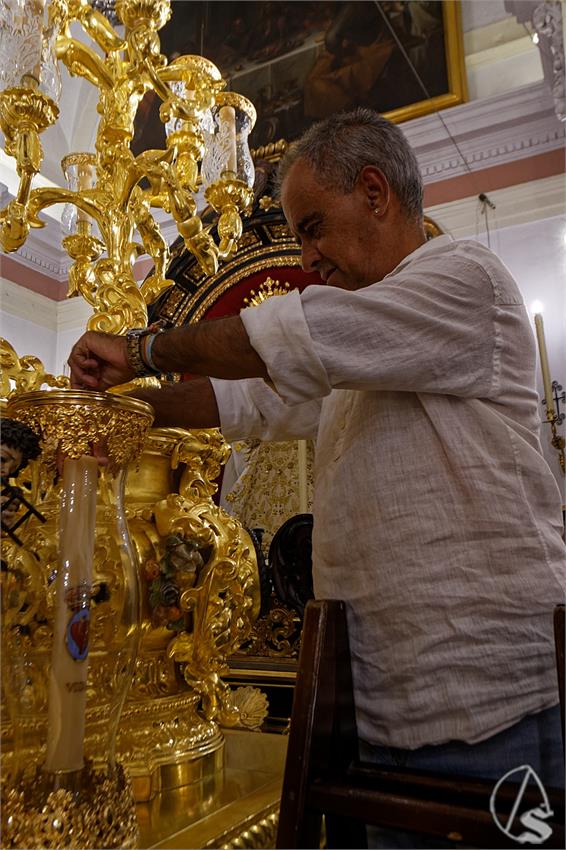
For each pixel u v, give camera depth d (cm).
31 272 311
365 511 72
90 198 95
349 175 82
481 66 348
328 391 67
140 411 65
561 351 288
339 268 84
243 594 91
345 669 68
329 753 63
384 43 364
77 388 75
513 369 74
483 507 68
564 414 262
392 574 68
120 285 94
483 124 326
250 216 200
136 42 95
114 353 73
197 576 83
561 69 259
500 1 344
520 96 318
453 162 335
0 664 57
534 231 311
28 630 56
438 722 65
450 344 68
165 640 83
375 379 66
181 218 97
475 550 67
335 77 376
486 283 72
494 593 66
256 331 65
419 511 69
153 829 66
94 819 55
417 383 68
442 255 73
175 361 72
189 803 74
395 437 73
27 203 89
